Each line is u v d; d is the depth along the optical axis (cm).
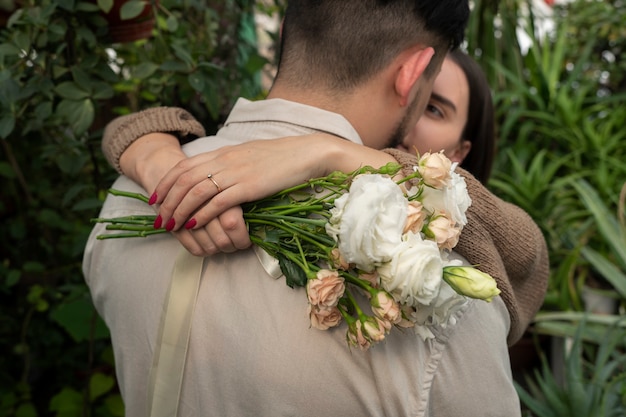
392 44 77
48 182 197
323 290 59
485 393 68
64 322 175
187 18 163
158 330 72
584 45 387
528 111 305
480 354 68
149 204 71
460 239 73
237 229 65
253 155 69
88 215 211
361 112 80
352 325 61
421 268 56
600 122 309
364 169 67
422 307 59
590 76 378
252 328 66
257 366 65
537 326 192
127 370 78
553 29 418
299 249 64
